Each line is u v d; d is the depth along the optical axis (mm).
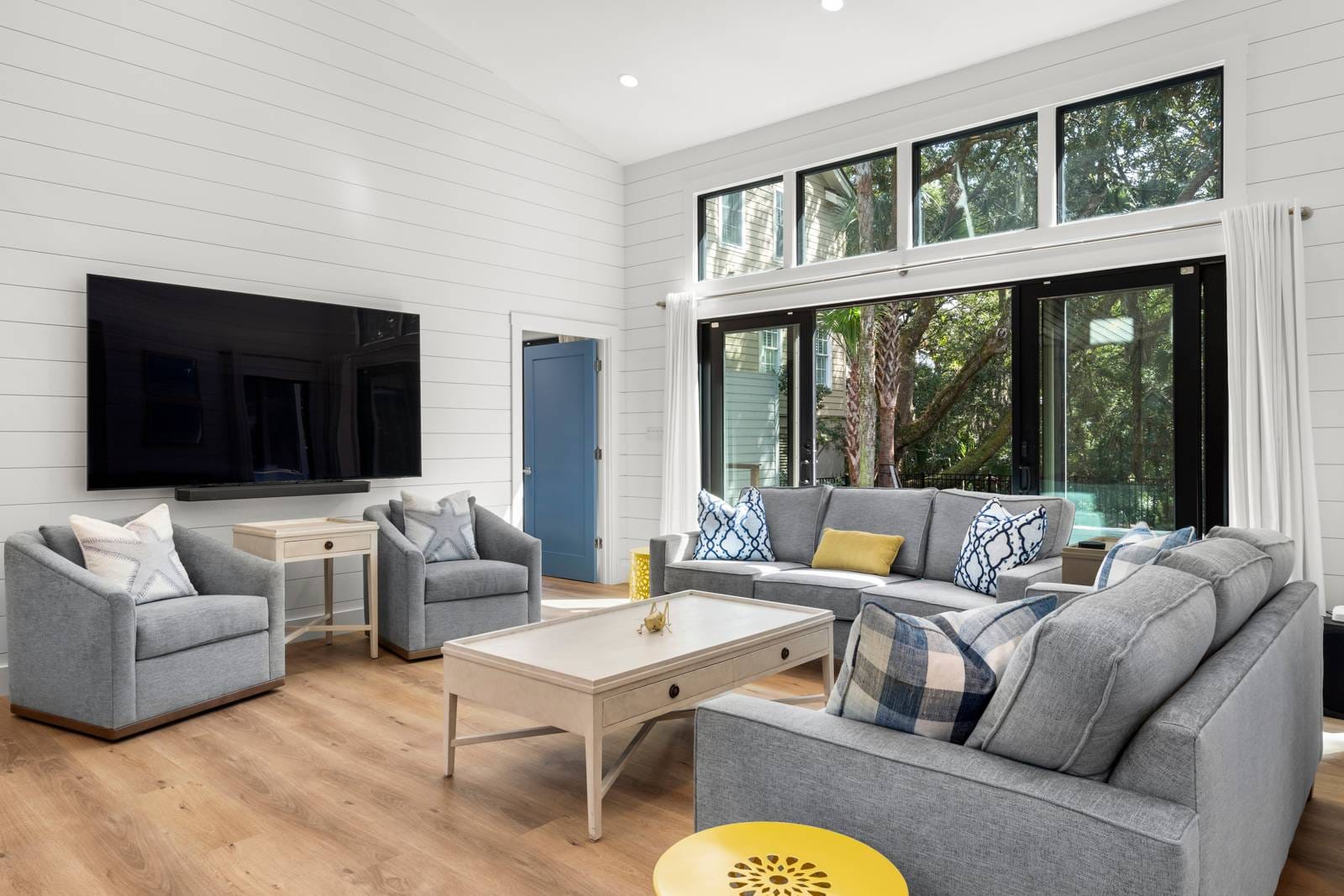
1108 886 1250
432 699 3664
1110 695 1313
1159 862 1205
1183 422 4199
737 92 5434
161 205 4254
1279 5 3912
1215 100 4176
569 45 5234
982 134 4949
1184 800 1290
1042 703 1387
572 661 2639
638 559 5578
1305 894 2098
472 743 2861
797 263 5738
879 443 8266
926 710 1559
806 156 5625
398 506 4711
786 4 4484
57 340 3930
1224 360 4109
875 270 5289
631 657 2693
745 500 4965
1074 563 3646
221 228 4473
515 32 5223
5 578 3629
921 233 5188
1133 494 4383
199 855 2303
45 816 2539
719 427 6191
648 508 6477
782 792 1615
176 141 4309
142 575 3441
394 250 5238
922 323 8203
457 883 2158
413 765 2936
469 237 5629
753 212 6008
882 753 1502
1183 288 4203
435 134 5441
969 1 4277
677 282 6328
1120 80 4348
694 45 4988
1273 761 1798
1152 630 1408
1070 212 4613
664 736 3254
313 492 4664
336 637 4832
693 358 6105
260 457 4527
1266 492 3840
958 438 8062
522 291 5953
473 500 4984
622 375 6648
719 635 3006
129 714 3160
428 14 5254
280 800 2645
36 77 3863
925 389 8227
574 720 2439
